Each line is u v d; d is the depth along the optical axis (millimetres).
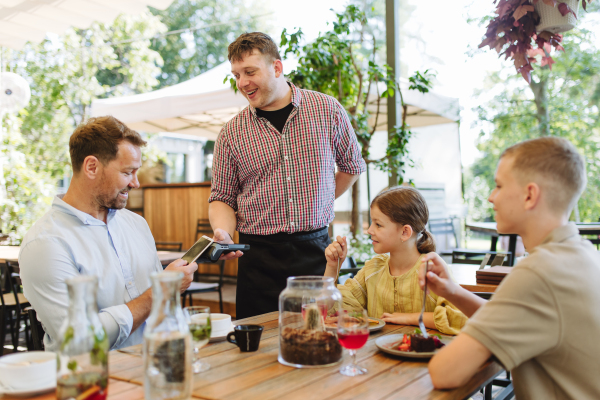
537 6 2320
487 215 5699
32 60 9430
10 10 3805
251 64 1968
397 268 1842
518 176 1140
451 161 5867
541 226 1139
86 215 1642
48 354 1136
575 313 1041
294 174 2107
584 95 4750
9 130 7016
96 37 10398
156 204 6074
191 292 4059
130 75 10898
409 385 1066
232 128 2182
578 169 1121
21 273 1554
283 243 2123
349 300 1854
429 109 4992
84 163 1600
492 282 2182
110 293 1660
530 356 1046
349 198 6695
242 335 1325
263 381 1096
